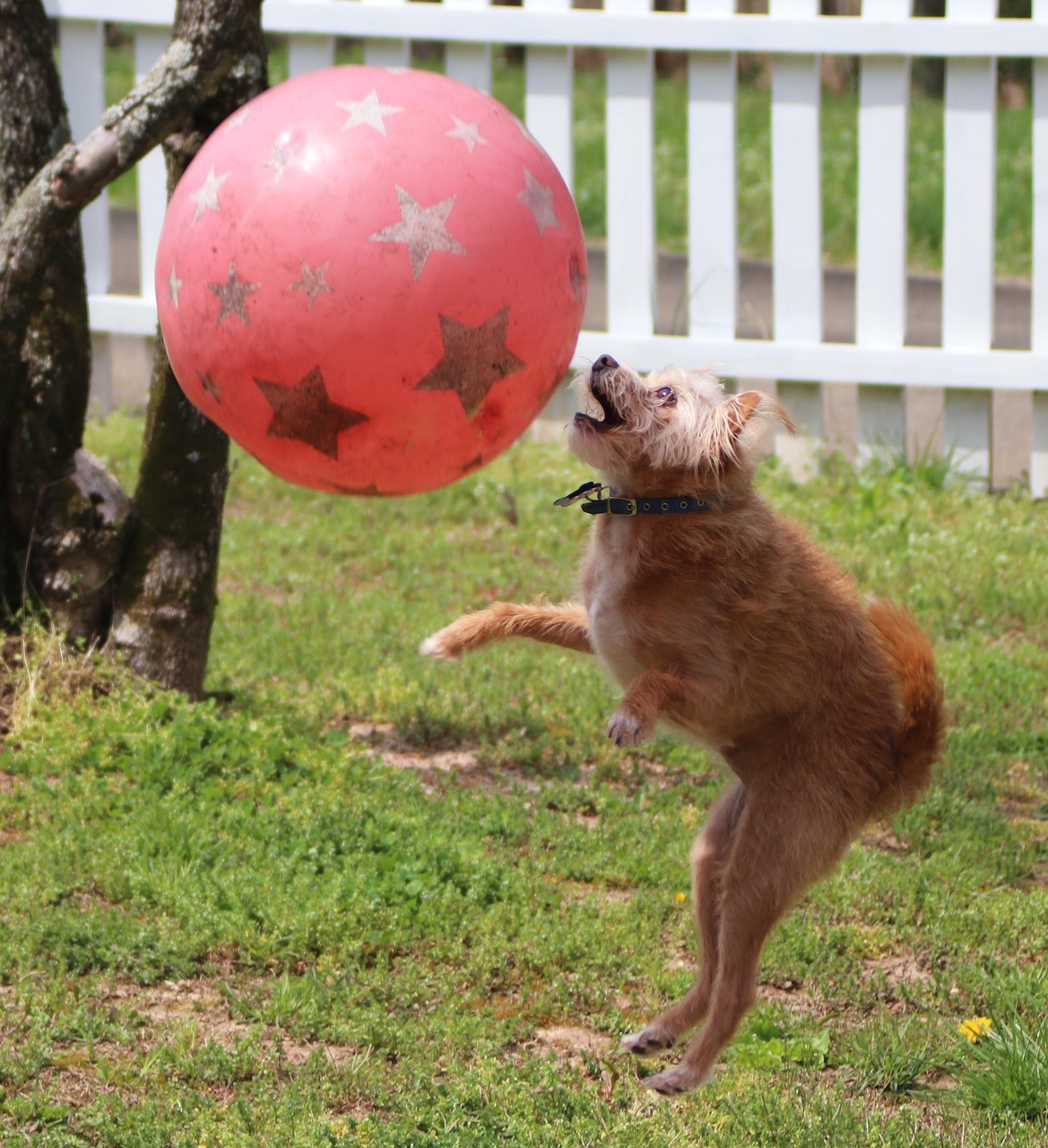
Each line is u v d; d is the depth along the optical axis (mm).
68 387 9242
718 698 6430
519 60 45656
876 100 14180
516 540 13461
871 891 7680
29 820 7789
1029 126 33875
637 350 14883
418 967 6660
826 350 14516
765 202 28234
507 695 10125
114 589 9281
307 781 8383
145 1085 5691
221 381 6227
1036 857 8312
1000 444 16516
